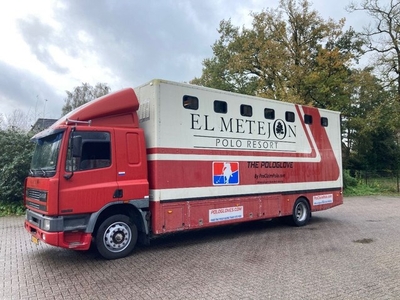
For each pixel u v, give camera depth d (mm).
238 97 8430
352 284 4984
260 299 4441
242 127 8445
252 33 23109
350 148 30344
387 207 14672
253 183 8586
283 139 9430
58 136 6199
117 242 6480
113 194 6320
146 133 7117
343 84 21922
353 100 24641
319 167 10461
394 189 22016
